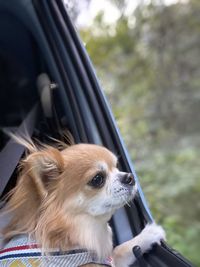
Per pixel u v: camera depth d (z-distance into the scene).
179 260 0.54
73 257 0.55
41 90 0.81
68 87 0.76
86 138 0.73
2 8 0.89
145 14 2.64
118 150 0.70
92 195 0.57
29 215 0.54
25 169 0.55
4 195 0.60
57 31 0.81
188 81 2.49
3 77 1.01
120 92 2.60
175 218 1.61
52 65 0.80
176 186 1.76
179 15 2.56
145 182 1.84
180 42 2.57
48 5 0.82
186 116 2.38
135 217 0.67
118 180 0.58
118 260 0.62
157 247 0.61
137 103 2.50
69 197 0.56
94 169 0.57
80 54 0.79
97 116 0.74
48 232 0.54
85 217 0.57
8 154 0.61
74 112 0.74
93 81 0.77
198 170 1.85
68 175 0.56
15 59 1.00
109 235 0.62
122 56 2.74
